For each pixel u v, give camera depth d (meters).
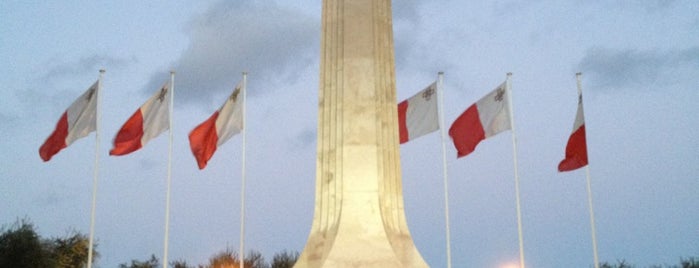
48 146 34.12
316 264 30.00
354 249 29.73
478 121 33.75
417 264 30.33
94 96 34.38
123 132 33.81
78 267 59.25
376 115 31.39
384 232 30.11
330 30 32.53
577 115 33.84
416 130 34.56
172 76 34.75
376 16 32.50
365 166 30.81
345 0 32.41
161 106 34.44
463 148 33.69
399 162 31.83
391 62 32.69
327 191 31.09
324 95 32.06
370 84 31.52
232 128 34.25
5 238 52.28
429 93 34.69
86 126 34.12
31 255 52.34
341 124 31.25
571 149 33.72
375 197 30.53
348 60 31.73
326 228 30.66
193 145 34.12
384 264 29.61
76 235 60.00
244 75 34.75
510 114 33.53
